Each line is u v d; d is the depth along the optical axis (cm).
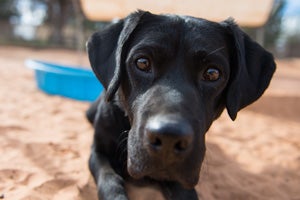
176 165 32
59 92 103
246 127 90
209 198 48
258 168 61
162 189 45
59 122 75
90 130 70
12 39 419
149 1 127
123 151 47
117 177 43
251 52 43
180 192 42
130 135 36
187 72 37
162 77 37
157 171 33
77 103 96
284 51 499
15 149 56
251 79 43
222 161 61
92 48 45
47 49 357
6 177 47
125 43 41
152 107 33
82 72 112
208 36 40
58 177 47
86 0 132
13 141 59
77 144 61
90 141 63
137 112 36
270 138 81
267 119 103
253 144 74
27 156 54
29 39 437
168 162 31
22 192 43
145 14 41
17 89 110
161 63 37
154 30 39
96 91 98
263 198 51
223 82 39
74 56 281
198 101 36
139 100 37
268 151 71
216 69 38
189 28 39
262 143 76
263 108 114
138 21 40
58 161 53
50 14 451
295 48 500
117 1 129
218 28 42
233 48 42
